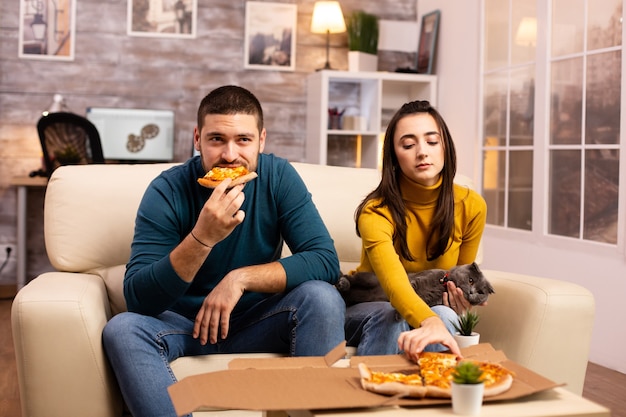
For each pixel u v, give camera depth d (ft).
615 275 12.06
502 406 4.53
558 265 13.53
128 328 6.25
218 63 19.67
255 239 7.14
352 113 20.12
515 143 15.14
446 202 7.28
